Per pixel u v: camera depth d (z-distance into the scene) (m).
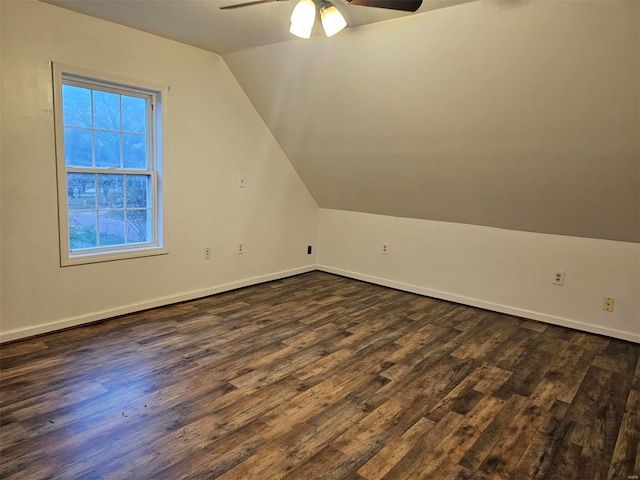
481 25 2.43
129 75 3.28
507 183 3.47
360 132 3.79
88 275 3.28
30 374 2.53
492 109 2.91
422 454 1.96
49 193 2.98
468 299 4.21
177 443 1.97
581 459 1.96
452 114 3.11
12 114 2.75
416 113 3.28
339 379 2.63
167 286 3.83
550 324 3.75
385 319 3.74
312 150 4.40
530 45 2.40
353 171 4.36
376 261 4.88
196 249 4.02
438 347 3.17
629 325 3.40
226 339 3.17
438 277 4.41
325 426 2.15
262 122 4.40
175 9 2.79
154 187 3.67
